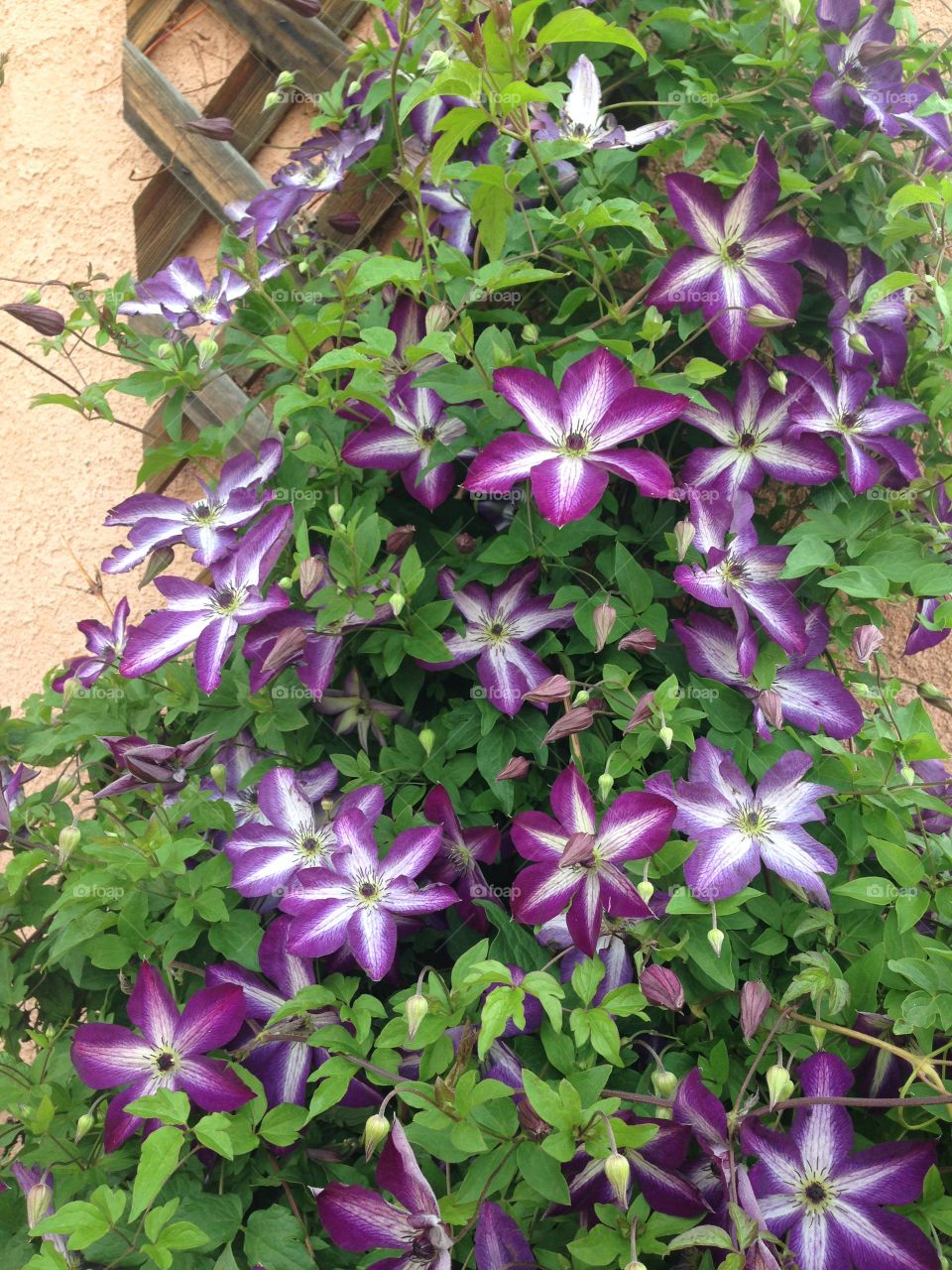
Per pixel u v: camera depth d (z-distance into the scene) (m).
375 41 0.91
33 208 1.06
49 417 1.10
